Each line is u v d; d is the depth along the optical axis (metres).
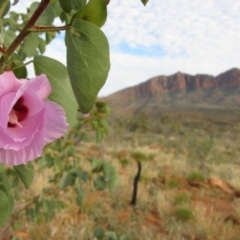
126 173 14.45
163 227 8.67
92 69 0.98
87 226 7.53
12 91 0.94
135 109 149.00
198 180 14.38
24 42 1.90
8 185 1.51
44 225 6.73
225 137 34.38
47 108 0.98
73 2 1.02
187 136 28.48
